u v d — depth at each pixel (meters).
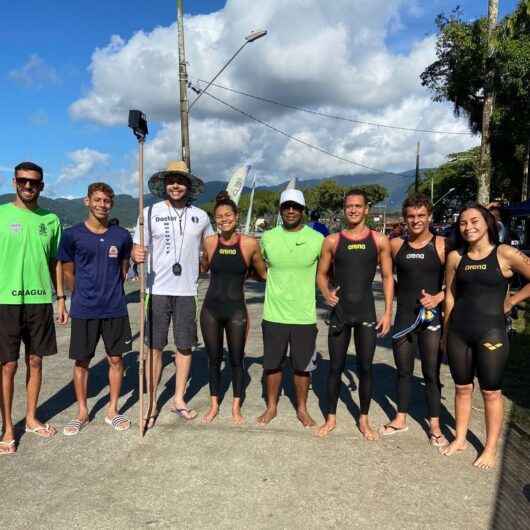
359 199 3.71
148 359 4.08
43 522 2.65
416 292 3.73
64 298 3.95
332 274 4.00
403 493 2.94
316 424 4.01
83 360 3.91
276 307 3.94
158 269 4.07
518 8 14.70
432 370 3.68
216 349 4.12
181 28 13.35
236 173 12.85
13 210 3.60
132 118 3.54
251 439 3.71
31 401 3.81
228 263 4.01
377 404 4.51
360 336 3.79
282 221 3.92
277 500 2.87
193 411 4.22
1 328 3.50
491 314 3.29
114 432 3.83
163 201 4.13
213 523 2.64
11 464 3.31
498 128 18.97
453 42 16.30
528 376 5.13
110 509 2.77
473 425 3.97
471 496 2.91
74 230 3.81
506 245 3.31
